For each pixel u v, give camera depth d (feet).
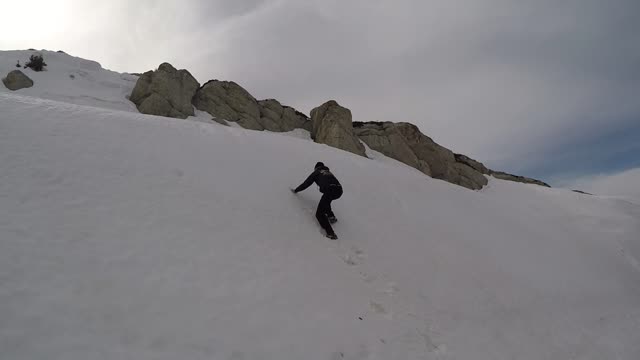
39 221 14.42
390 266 22.61
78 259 13.20
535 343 21.29
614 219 60.23
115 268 13.42
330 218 24.02
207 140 30.32
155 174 21.24
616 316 29.32
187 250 15.93
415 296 20.49
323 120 88.02
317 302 16.11
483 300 23.35
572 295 30.09
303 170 32.60
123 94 75.31
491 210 47.42
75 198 16.67
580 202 70.64
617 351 23.35
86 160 19.97
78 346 10.14
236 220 19.90
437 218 34.91
